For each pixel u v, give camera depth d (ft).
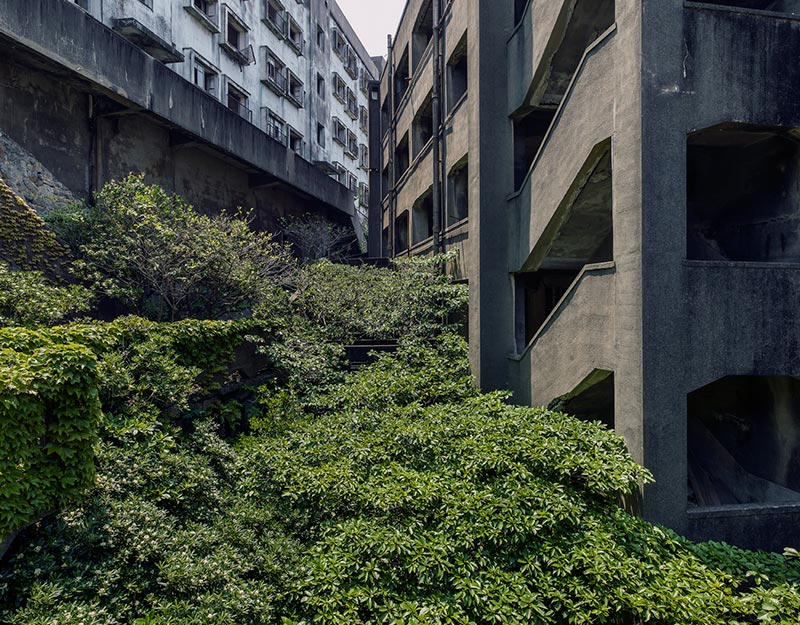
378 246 72.13
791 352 17.28
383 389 24.52
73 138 29.45
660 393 16.66
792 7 19.85
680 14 16.72
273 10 62.59
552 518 14.84
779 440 20.59
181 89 34.78
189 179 40.60
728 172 23.04
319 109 76.28
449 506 15.51
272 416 23.31
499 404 21.95
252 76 56.59
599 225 23.86
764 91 17.34
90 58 27.35
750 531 17.13
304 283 35.22
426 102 45.32
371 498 15.72
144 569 12.53
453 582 13.44
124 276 27.50
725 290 16.99
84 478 13.06
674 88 16.74
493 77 29.63
